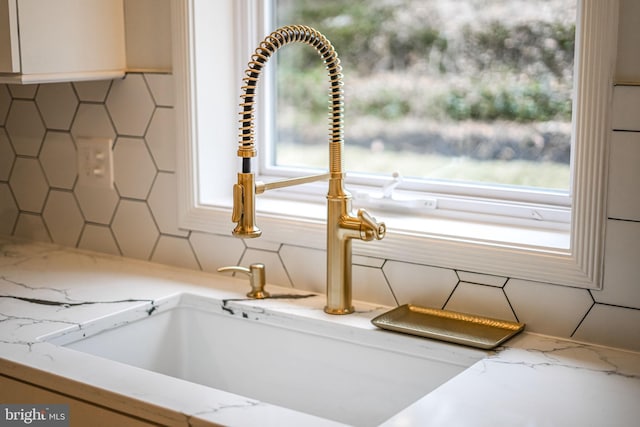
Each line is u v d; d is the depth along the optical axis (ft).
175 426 3.65
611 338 4.41
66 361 4.24
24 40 5.28
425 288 4.98
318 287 5.43
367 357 4.76
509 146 5.60
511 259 4.62
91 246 6.51
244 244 5.71
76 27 5.61
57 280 5.71
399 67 6.11
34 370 4.15
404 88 6.11
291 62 6.31
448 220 5.41
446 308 4.92
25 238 6.89
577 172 4.35
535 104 5.45
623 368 4.16
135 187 6.16
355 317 4.91
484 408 3.69
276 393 5.15
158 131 5.94
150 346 5.32
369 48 6.23
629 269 4.29
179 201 5.92
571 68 5.26
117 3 5.91
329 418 4.95
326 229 5.17
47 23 5.41
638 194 4.19
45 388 4.17
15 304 5.17
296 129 6.36
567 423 3.55
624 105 4.16
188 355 5.53
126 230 6.29
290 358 5.07
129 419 3.84
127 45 6.00
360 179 5.98
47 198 6.68
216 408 3.66
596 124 4.24
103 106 6.19
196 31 5.70
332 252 4.91
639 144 4.15
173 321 5.47
